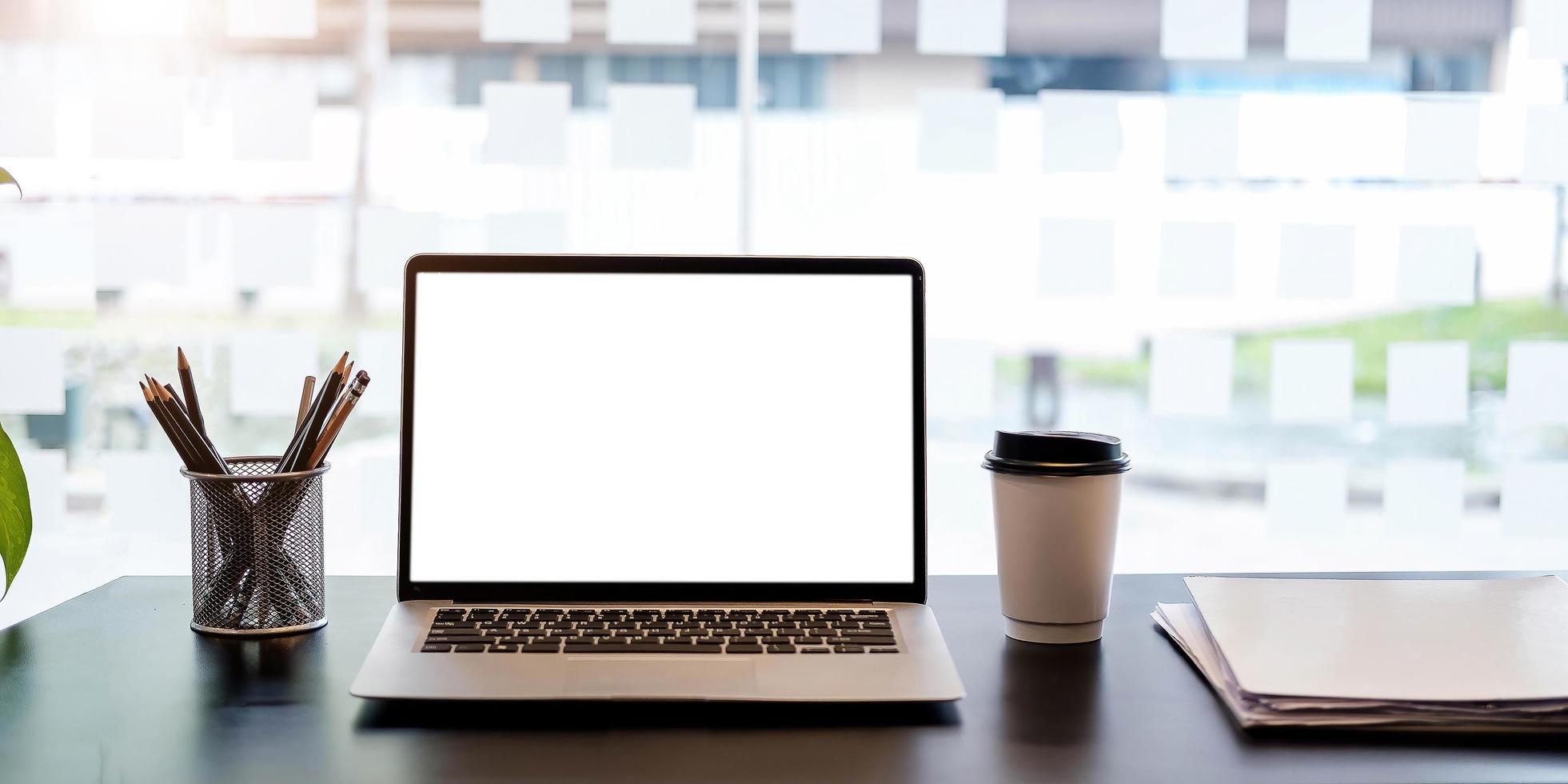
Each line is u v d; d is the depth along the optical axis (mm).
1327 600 878
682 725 711
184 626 928
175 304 1612
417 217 1605
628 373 919
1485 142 1670
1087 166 1663
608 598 900
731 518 911
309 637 900
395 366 1593
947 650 797
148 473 1591
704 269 926
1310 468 1774
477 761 651
